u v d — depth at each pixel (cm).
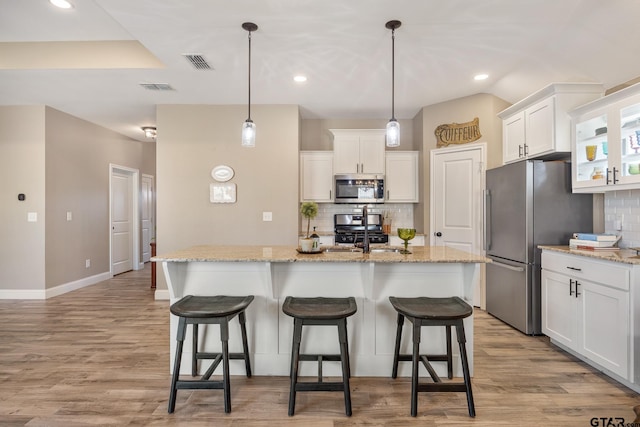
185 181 439
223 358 197
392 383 229
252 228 440
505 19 249
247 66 328
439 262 209
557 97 299
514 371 245
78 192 503
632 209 276
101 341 301
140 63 331
